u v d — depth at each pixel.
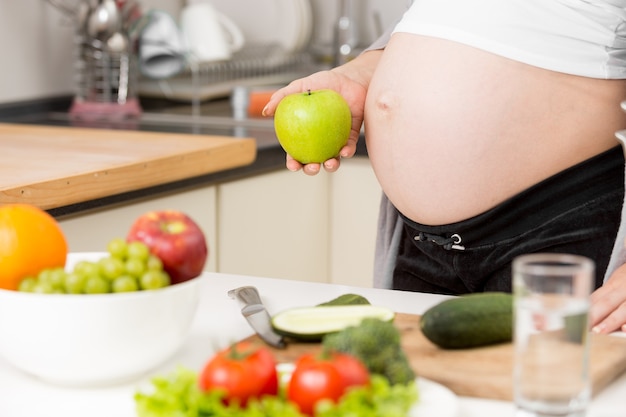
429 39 1.66
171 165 2.22
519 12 1.60
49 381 1.06
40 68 3.15
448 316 1.09
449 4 1.65
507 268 1.71
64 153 2.24
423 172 1.68
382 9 3.76
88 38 3.02
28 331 1.01
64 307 0.99
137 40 3.15
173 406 0.86
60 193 1.92
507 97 1.61
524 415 0.91
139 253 1.03
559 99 1.61
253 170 2.55
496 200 1.66
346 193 2.85
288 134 1.60
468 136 1.63
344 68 1.83
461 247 1.73
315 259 2.87
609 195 1.65
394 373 0.96
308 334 1.11
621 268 1.36
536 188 1.65
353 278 2.90
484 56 1.61
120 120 3.04
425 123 1.65
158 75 3.18
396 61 1.70
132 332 1.02
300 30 3.62
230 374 0.88
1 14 2.98
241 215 2.57
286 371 0.98
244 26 3.65
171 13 3.64
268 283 1.43
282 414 0.83
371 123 1.74
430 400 0.95
